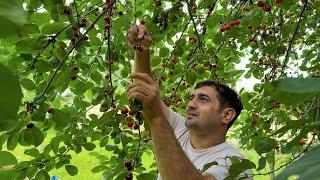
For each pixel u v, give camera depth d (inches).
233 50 173.5
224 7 157.6
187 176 79.1
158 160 79.4
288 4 118.3
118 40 128.7
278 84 20.0
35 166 117.8
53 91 110.7
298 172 18.6
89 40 127.6
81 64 125.4
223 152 101.0
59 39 109.4
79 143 131.4
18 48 104.4
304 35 169.0
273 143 70.1
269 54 140.3
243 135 161.9
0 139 105.8
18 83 15.7
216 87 107.1
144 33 90.7
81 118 132.9
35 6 102.3
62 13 103.5
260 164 55.6
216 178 87.1
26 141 100.0
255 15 129.2
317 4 143.9
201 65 154.7
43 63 110.9
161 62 161.0
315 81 19.5
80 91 130.0
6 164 89.4
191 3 126.3
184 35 170.1
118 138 133.0
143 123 125.8
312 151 19.4
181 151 79.5
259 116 171.5
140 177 125.6
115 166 137.6
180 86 175.0
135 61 95.4
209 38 173.6
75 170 126.8
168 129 79.1
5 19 14.9
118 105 132.7
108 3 99.7
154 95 77.1
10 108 15.6
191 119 105.5
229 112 106.7
